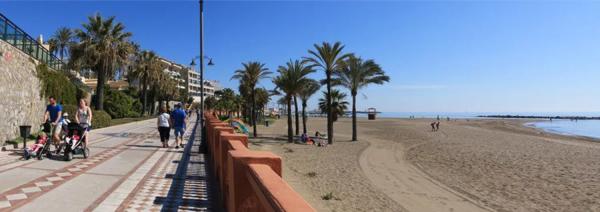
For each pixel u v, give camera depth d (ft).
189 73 412.57
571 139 127.13
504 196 38.52
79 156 31.45
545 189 41.78
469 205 34.91
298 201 6.41
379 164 59.06
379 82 105.09
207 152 37.55
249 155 11.12
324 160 62.23
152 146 42.60
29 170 24.08
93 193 19.21
